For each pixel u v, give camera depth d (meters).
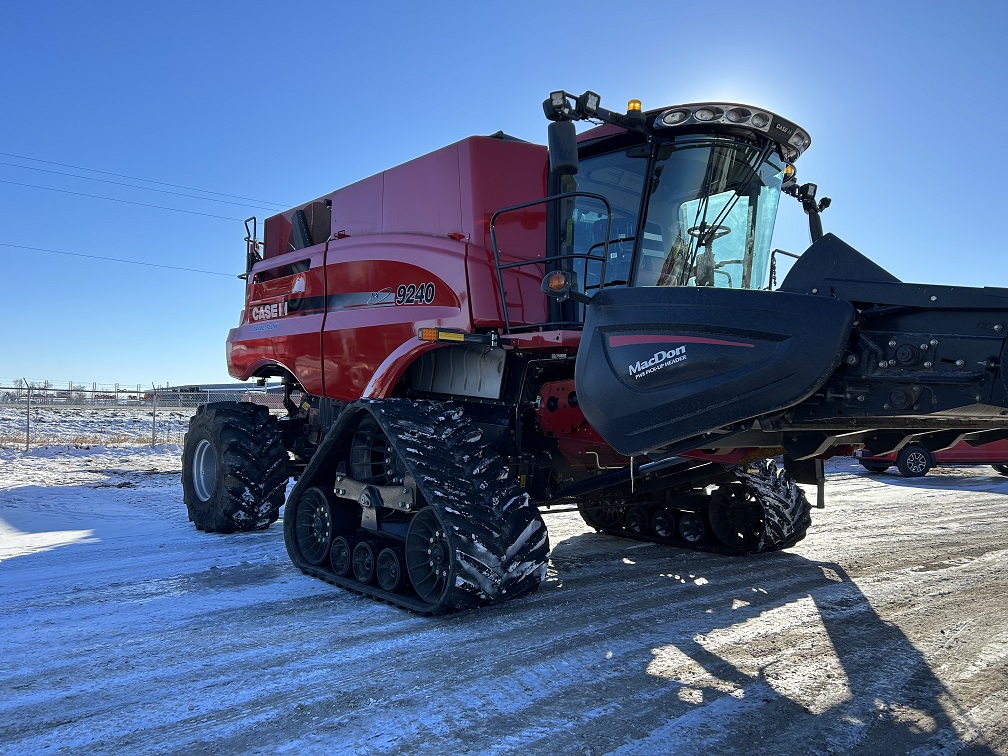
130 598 4.50
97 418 28.88
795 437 3.55
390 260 5.50
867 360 2.85
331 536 4.94
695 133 4.46
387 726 2.69
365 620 4.02
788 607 4.36
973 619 4.12
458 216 5.13
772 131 4.51
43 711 2.83
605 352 3.65
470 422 4.39
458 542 3.76
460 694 2.98
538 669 3.26
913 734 2.67
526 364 4.85
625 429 3.52
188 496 7.30
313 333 6.17
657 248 4.56
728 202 4.62
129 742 2.57
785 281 3.08
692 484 5.91
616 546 6.40
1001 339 2.55
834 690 3.07
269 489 6.80
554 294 3.76
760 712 2.84
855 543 6.55
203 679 3.14
